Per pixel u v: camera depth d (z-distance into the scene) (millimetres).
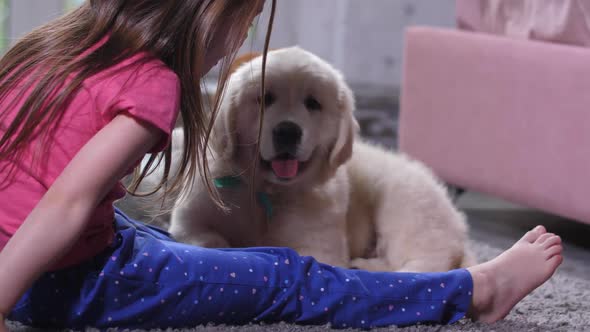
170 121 1133
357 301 1312
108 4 1223
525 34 2541
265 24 3840
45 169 1151
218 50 1258
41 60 1215
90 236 1203
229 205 1659
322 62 1718
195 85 1216
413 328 1322
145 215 1896
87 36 1218
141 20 1200
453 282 1358
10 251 1038
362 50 3953
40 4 3395
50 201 1057
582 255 2258
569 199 2279
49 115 1147
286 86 1623
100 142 1089
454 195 2816
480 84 2580
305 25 3936
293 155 1599
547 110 2340
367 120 3885
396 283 1338
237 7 1224
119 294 1219
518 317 1491
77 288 1218
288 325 1295
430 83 2799
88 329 1223
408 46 2896
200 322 1281
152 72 1147
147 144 1125
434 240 1776
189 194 1658
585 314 1551
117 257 1215
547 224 2652
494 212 2818
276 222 1679
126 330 1236
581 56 2227
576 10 2338
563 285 1795
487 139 2568
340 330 1304
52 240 1045
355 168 1914
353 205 1873
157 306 1229
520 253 1409
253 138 1626
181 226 1680
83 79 1152
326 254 1680
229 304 1268
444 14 3988
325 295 1307
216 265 1262
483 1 2729
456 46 2670
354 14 3910
